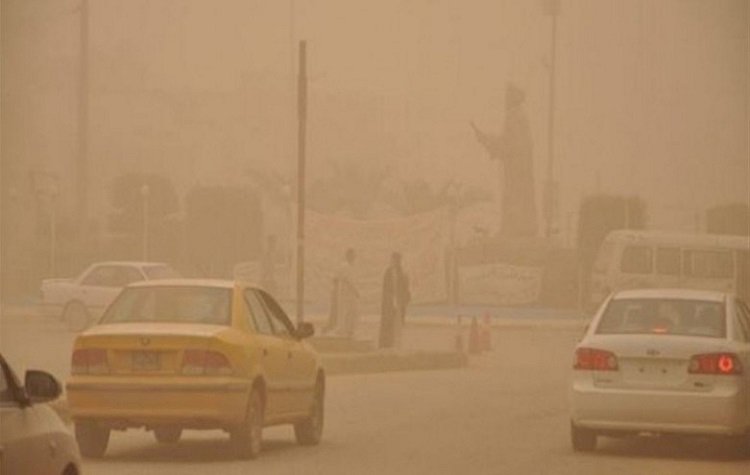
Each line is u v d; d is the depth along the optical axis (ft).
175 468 115.14
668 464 121.49
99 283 310.65
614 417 121.29
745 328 128.26
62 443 69.41
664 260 353.10
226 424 116.98
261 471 114.01
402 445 134.92
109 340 116.78
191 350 116.06
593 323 126.62
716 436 122.62
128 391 115.85
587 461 123.03
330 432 146.82
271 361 122.83
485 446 134.62
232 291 122.83
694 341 120.47
